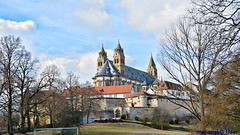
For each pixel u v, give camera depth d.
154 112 93.69
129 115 106.25
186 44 29.67
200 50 27.97
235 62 19.72
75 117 75.94
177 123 95.81
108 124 88.31
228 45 16.80
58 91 72.81
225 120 26.14
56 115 70.75
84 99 99.69
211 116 27.17
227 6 15.85
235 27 15.81
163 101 114.56
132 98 127.38
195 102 31.17
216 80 26.08
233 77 23.61
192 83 31.31
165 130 81.44
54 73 65.12
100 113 112.56
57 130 36.34
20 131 59.19
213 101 26.45
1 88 51.34
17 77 55.97
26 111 58.78
